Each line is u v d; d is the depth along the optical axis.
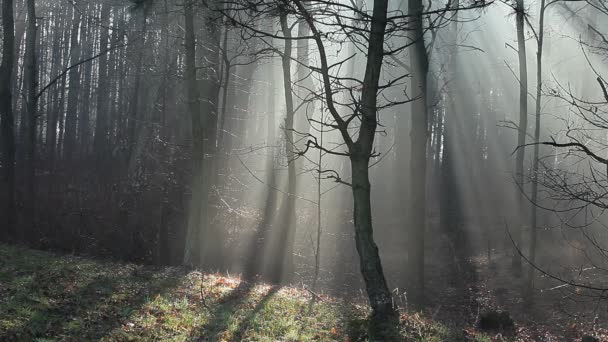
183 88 22.64
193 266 15.58
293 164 18.62
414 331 9.32
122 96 37.78
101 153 39.09
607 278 16.42
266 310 10.23
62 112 48.31
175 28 22.03
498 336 11.95
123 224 20.92
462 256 22.36
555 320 14.30
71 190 24.92
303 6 9.85
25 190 24.98
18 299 8.29
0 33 38.09
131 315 8.66
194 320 8.99
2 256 12.01
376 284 9.62
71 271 11.01
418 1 14.18
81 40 47.22
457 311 15.76
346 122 9.52
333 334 9.16
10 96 20.12
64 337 7.23
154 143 22.97
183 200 21.78
